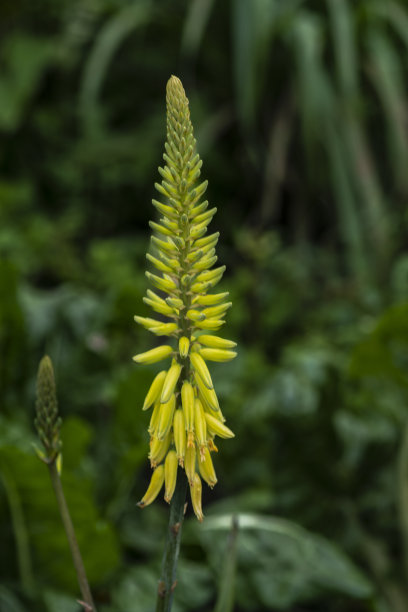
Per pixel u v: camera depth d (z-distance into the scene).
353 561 2.66
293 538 2.38
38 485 2.08
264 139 5.46
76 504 2.12
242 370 3.09
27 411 2.94
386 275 4.38
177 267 1.05
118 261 4.25
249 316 4.29
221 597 1.53
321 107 4.64
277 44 5.05
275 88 5.30
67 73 5.98
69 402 2.99
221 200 5.55
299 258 4.70
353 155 4.62
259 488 2.79
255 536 2.36
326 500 2.74
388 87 4.79
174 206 1.03
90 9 5.58
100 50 5.16
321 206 5.55
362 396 3.09
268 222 5.45
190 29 4.96
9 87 5.59
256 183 5.61
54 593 2.17
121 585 2.33
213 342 1.07
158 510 3.06
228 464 2.85
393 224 4.44
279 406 2.75
